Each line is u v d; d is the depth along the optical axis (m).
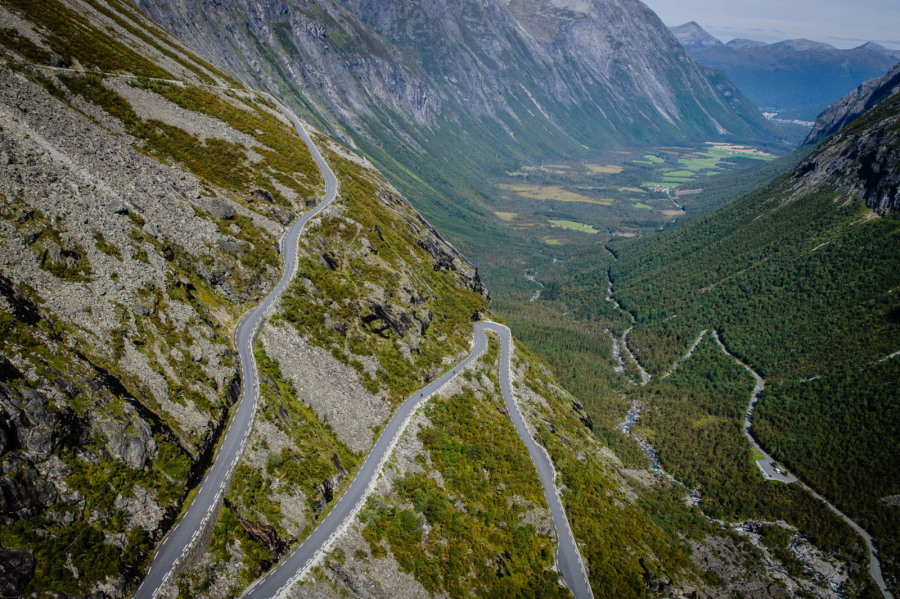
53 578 49.81
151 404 67.50
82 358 63.94
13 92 100.06
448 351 127.81
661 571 107.81
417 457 95.75
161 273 84.62
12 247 67.94
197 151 126.56
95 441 59.16
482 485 99.56
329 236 125.88
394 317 118.94
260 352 90.00
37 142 88.25
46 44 128.88
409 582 75.19
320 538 72.56
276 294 102.25
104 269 76.12
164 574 56.34
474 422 111.50
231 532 65.00
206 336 83.00
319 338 101.88
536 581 90.56
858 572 129.88
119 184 93.81
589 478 119.31
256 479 71.00
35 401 55.78
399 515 83.00
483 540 90.12
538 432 123.00
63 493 54.16
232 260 101.50
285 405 84.50
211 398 75.38
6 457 52.03
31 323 62.69
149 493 60.81
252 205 120.69
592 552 101.50
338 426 91.44
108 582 52.78
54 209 77.25
